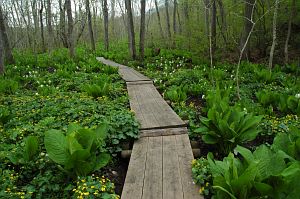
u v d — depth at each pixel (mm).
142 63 16984
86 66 13711
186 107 7086
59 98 7645
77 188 3312
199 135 5258
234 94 8125
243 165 3146
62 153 3457
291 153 3400
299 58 14578
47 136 3506
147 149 4348
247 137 4355
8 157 3891
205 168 3432
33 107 6820
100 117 5547
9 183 3455
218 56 16359
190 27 18875
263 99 6910
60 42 37406
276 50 16375
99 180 3469
